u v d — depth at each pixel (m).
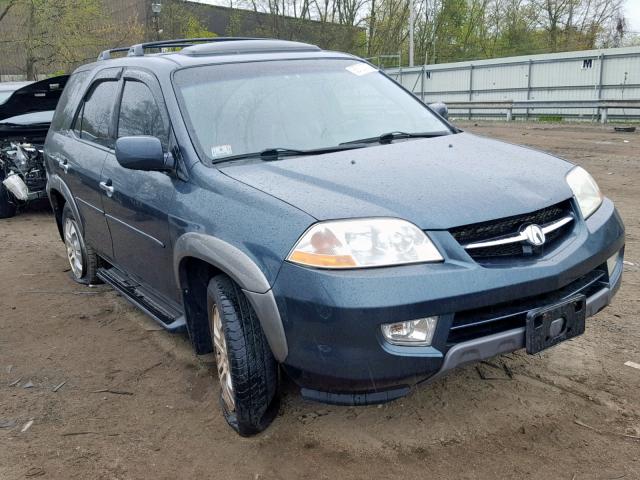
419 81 28.47
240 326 2.82
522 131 18.09
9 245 7.23
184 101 3.53
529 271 2.62
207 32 34.09
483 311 2.62
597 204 3.23
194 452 2.99
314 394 2.68
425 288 2.46
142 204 3.62
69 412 3.42
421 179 2.90
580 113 20.19
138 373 3.85
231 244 2.79
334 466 2.81
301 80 3.87
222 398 3.22
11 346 4.35
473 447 2.87
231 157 3.32
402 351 2.48
